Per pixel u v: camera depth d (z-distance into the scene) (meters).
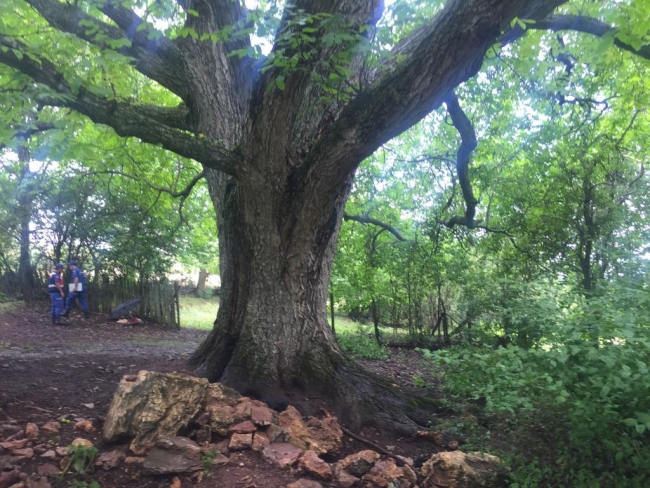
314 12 5.36
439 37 4.72
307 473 4.45
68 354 9.48
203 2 6.36
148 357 9.11
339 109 6.29
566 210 10.89
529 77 8.98
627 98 9.86
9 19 6.09
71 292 15.04
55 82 5.39
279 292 6.21
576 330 4.16
